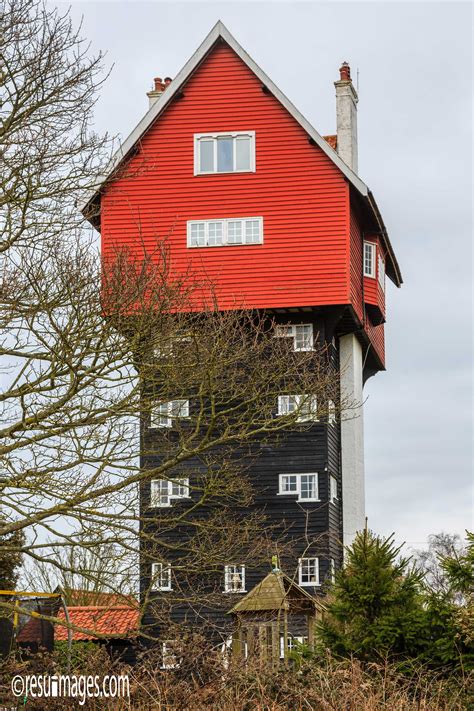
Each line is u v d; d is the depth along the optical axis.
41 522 23.17
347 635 25.03
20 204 24.11
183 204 51.38
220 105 52.00
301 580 50.75
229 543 27.23
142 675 18.34
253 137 51.66
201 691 16.94
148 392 25.41
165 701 16.69
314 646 25.25
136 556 24.64
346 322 53.94
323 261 50.38
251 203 51.12
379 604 25.08
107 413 24.00
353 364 55.84
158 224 51.28
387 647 24.16
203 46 51.81
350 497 55.84
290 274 50.44
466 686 21.03
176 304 26.92
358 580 25.33
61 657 20.95
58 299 23.55
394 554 25.84
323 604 26.53
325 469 52.03
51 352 23.42
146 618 46.91
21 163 24.19
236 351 28.98
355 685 17.36
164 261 26.75
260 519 36.31
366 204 52.31
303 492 52.09
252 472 52.50
